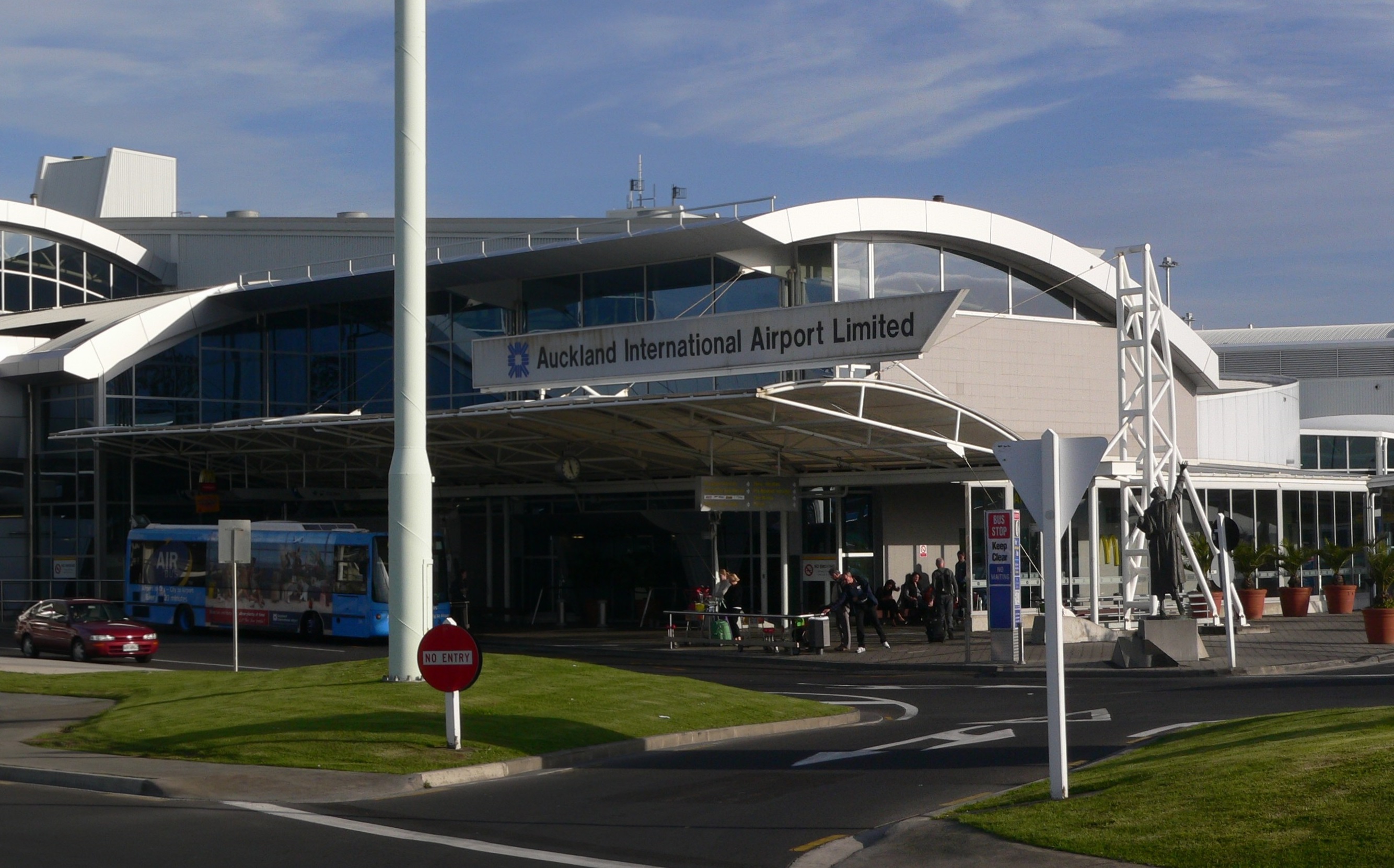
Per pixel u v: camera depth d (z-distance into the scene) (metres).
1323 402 81.62
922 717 20.05
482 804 12.83
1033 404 41.69
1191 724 17.02
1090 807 10.42
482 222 47.69
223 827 11.55
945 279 40.56
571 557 43.28
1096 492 35.62
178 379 45.75
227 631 40.44
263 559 38.06
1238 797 10.01
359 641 36.91
